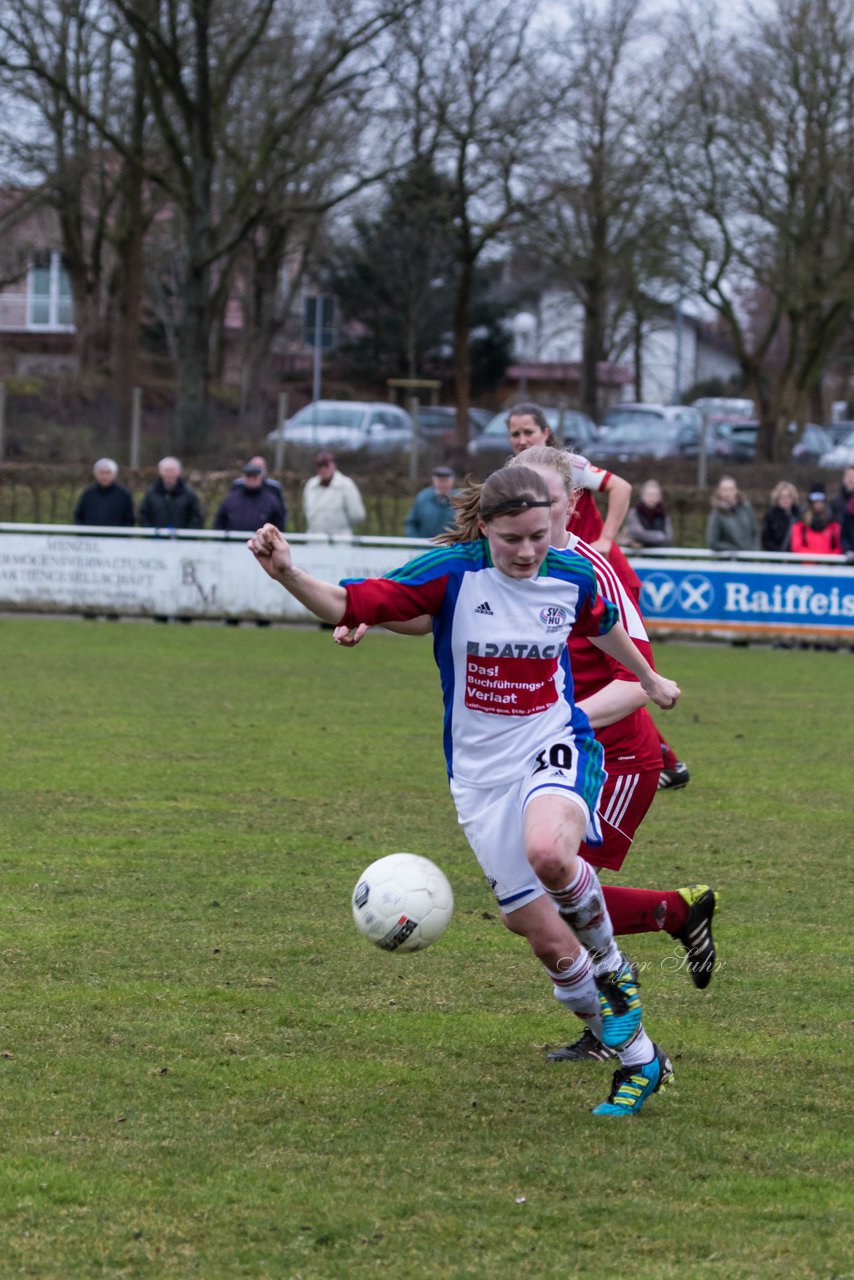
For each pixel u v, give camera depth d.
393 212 112.31
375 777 22.66
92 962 13.84
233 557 44.41
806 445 86.56
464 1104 10.78
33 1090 10.78
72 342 126.94
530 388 132.38
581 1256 8.45
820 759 25.14
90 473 54.28
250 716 28.45
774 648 42.47
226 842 18.53
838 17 69.19
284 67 72.88
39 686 31.62
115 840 18.53
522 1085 11.19
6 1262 8.27
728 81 71.12
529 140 79.12
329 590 10.34
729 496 43.31
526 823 10.30
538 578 10.58
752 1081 11.34
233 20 71.50
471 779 10.78
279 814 20.09
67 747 24.72
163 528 45.19
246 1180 9.37
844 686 34.75
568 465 11.73
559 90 76.81
